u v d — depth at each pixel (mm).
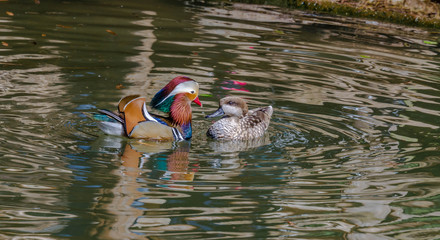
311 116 11680
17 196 7508
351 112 11992
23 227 6715
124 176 8477
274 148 10133
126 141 10180
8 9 18797
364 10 21172
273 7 21828
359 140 10539
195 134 11023
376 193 8195
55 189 7820
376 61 15805
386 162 9453
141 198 7723
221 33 17516
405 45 17750
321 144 10320
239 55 15391
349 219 7340
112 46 15531
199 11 20406
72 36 16188
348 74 14492
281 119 11508
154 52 15227
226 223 7098
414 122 11555
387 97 13016
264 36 17484
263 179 8625
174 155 9656
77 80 12742
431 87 13883
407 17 20594
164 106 10844
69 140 9836
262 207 7605
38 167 8523
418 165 9328
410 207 7785
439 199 8039
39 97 11555
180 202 7652
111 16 18859
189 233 6793
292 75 14117
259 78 13750
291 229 7012
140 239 6598
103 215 7148
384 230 7090
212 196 7910
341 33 18578
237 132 10656
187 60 14695
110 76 13148
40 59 13961
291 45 16719
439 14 20359
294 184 8453
